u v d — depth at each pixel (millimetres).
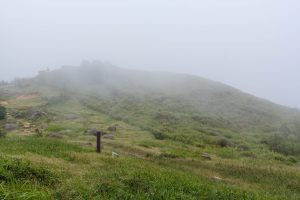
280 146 53719
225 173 27656
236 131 69688
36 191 10656
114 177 14750
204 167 29828
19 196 9656
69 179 13812
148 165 23328
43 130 51531
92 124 59219
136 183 14273
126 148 37094
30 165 14000
